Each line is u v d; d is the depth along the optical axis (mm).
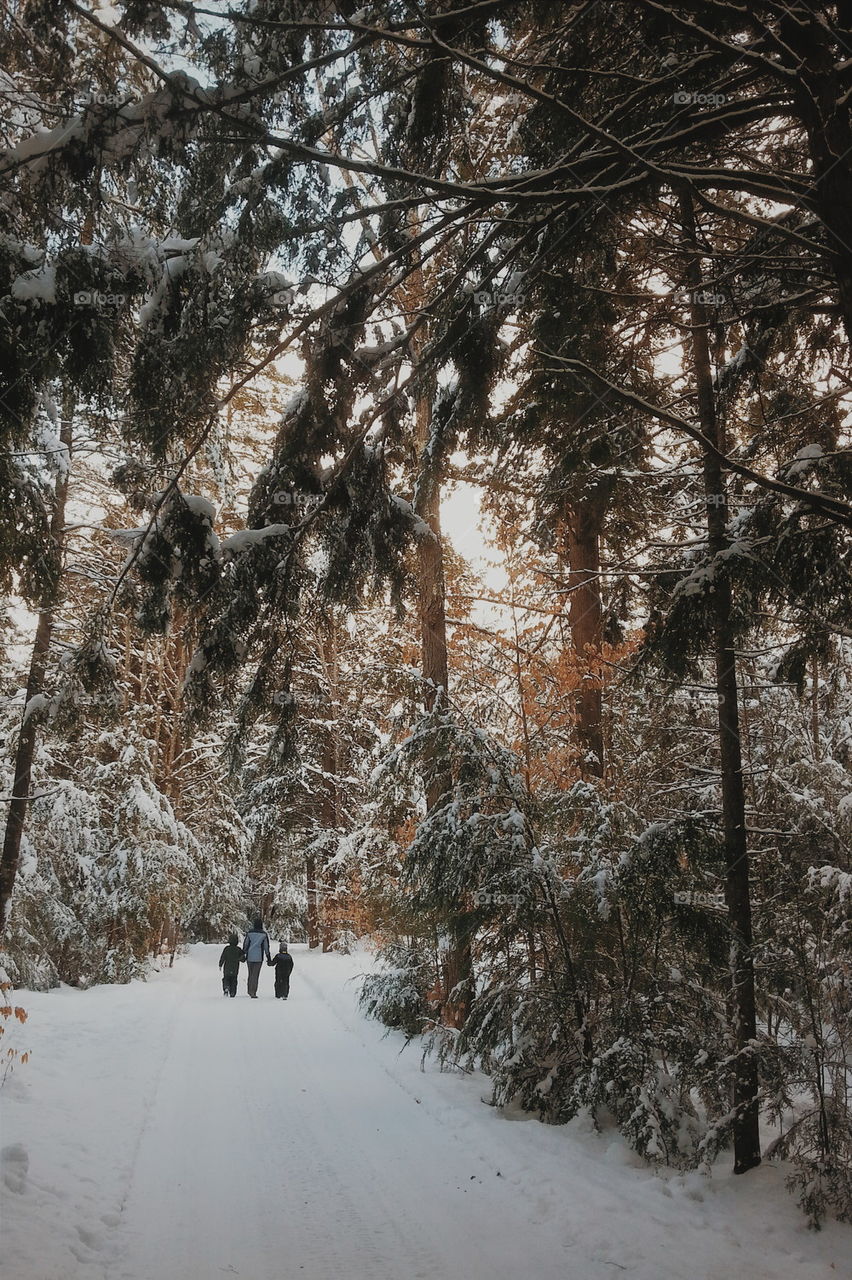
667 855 6477
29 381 4031
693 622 5270
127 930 18875
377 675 9867
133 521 14797
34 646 13438
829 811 7688
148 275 4000
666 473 7648
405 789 10383
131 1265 4266
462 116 4445
